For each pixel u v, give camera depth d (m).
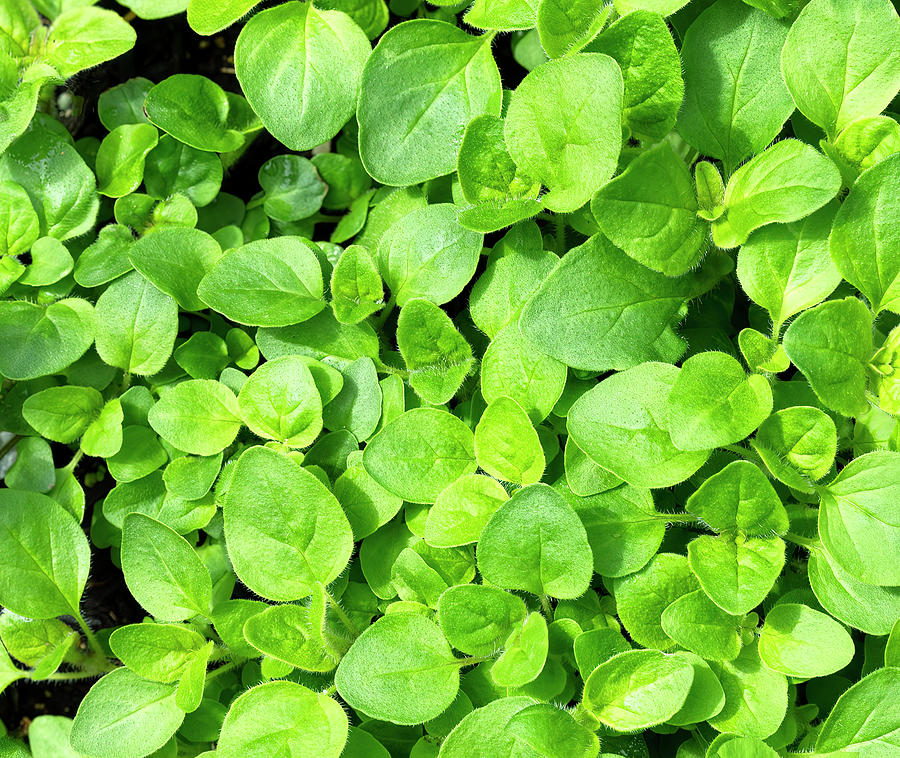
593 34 0.28
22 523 0.29
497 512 0.27
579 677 0.28
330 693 0.28
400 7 0.30
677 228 0.28
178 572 0.28
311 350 0.29
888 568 0.27
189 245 0.29
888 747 0.27
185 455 0.29
